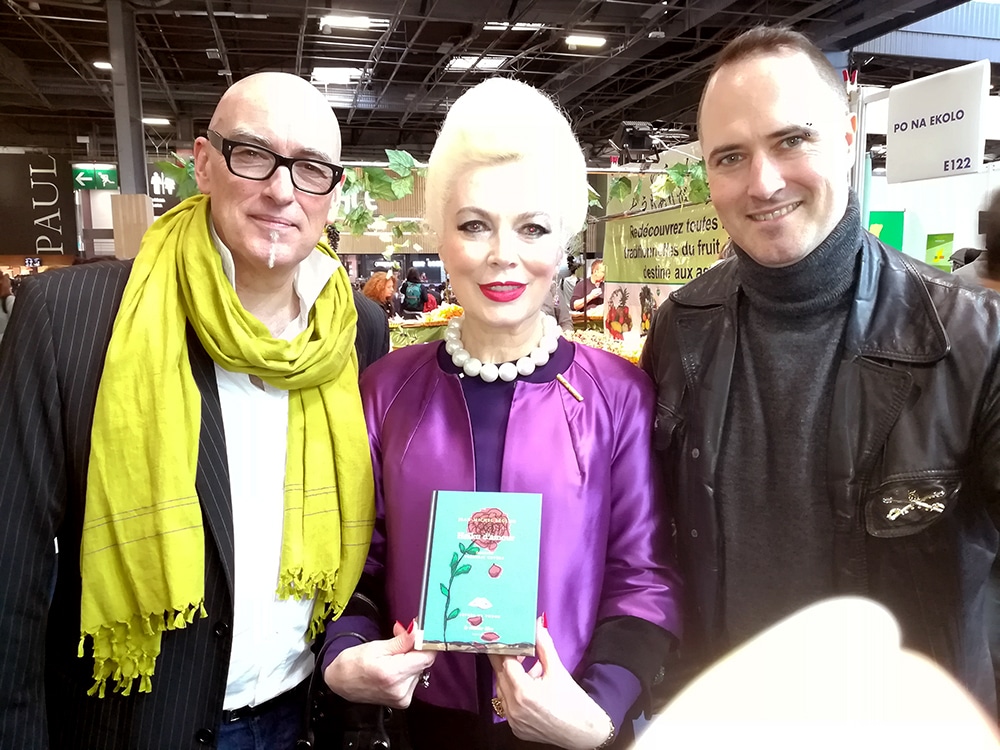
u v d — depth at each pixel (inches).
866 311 44.5
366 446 51.6
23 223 354.3
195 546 45.2
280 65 426.3
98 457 44.7
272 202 46.3
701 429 48.8
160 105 505.7
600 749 41.7
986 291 42.9
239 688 50.0
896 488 41.9
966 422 41.2
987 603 45.6
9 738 43.4
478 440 47.0
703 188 122.0
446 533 41.1
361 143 636.7
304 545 49.6
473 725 45.7
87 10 332.8
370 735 46.1
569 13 331.6
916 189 269.1
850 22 328.2
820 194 42.9
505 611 39.5
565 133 46.0
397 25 354.3
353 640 45.6
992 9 380.8
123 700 46.6
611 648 44.0
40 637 45.0
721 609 48.4
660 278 140.9
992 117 242.4
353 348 58.1
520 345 48.3
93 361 45.8
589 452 46.9
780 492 46.3
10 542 43.3
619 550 48.3
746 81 43.3
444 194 45.8
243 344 46.3
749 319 48.9
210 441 47.3
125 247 211.3
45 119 559.8
